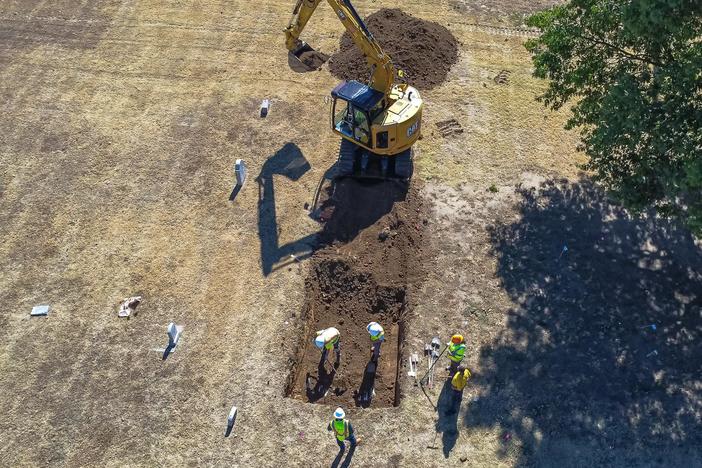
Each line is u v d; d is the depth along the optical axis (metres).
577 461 14.08
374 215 19.47
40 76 24.31
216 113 22.72
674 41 14.90
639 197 15.62
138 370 15.75
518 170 20.86
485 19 27.30
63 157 21.17
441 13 27.53
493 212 19.55
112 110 22.86
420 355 16.05
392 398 15.78
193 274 17.81
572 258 18.20
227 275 17.78
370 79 19.20
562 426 14.63
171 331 16.03
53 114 22.72
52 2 28.12
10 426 14.75
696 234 14.64
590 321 16.69
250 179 20.44
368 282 17.70
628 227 19.06
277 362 15.93
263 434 14.61
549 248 18.48
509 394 15.24
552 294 17.33
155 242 18.64
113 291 17.44
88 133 22.00
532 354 16.02
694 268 17.98
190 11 27.61
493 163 21.08
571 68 17.64
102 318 16.84
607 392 15.23
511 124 22.48
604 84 16.89
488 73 24.58
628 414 14.82
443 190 20.17
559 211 19.55
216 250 18.42
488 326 16.66
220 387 15.42
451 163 21.05
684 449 14.23
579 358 15.91
